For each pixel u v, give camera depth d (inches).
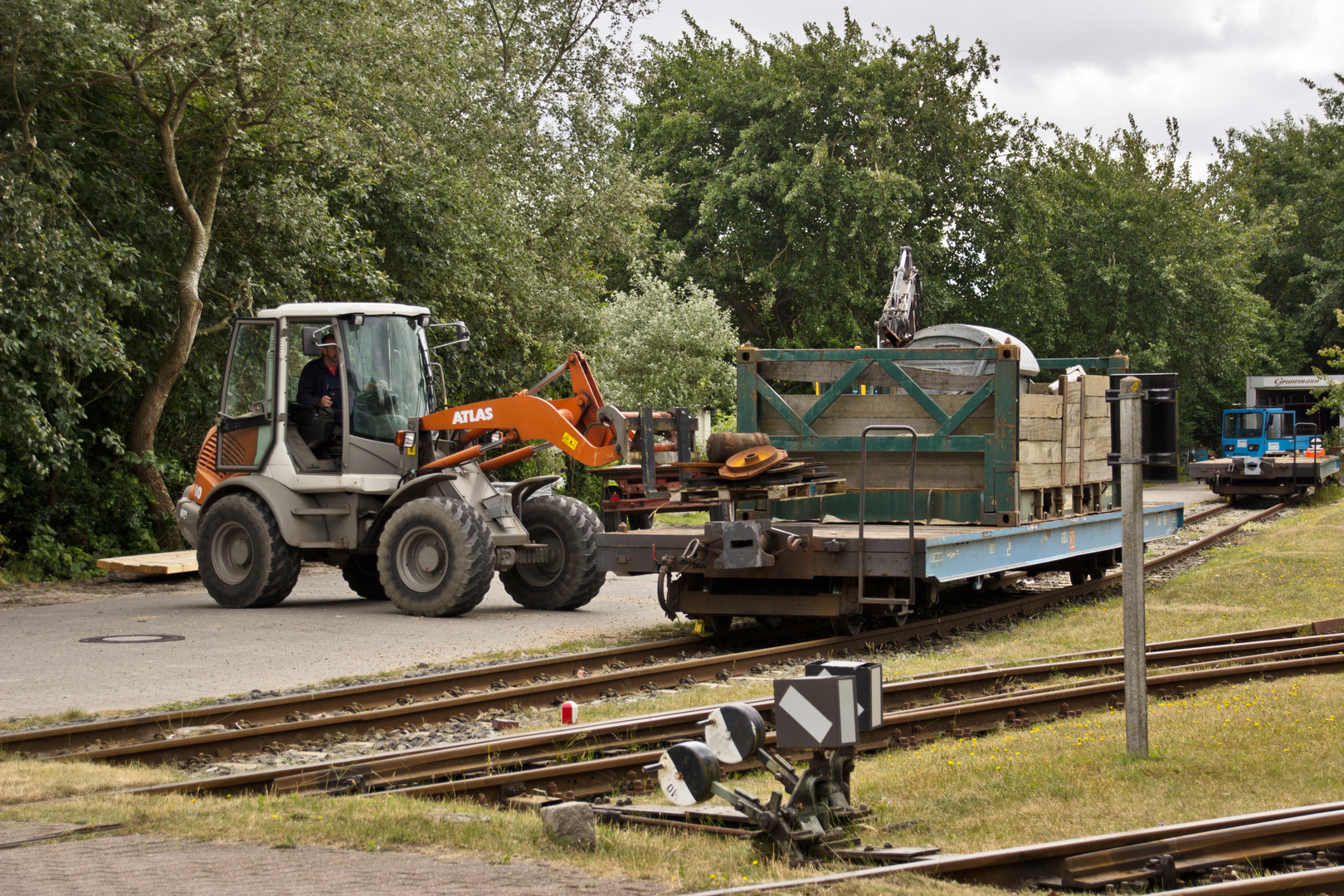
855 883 159.9
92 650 407.5
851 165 1606.8
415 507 503.2
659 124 1788.9
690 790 180.1
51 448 596.1
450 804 210.2
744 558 395.5
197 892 157.3
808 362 461.4
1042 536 472.1
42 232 583.8
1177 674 327.3
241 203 706.8
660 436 539.2
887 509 452.4
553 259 1003.9
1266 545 727.1
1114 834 178.4
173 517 721.0
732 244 1627.7
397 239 832.9
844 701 181.3
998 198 1653.5
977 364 506.3
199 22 570.6
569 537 526.6
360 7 700.0
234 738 265.6
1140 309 1792.6
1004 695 311.4
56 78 630.5
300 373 548.4
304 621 485.7
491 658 390.9
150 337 710.5
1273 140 2444.6
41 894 156.0
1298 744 244.4
